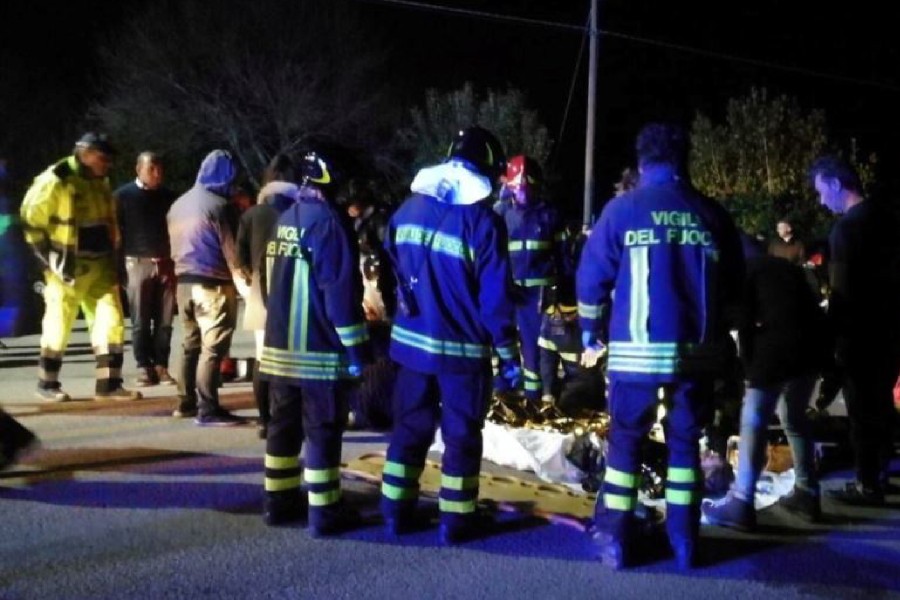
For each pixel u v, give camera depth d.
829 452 7.27
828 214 20.45
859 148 23.00
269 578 4.98
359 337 5.35
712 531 5.82
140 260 9.66
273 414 5.64
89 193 8.73
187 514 5.88
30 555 5.21
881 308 6.20
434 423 5.55
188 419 8.27
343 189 5.48
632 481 5.21
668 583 5.04
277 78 33.94
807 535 5.79
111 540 5.45
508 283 5.29
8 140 31.81
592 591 4.91
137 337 9.74
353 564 5.18
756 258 5.77
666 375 5.00
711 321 5.07
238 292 8.06
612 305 5.24
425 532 5.65
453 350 5.31
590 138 19.50
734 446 6.66
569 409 7.87
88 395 9.26
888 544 5.68
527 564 5.23
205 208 7.82
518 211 8.23
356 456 7.24
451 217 5.28
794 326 5.66
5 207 7.14
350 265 5.31
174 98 33.91
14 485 6.37
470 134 5.40
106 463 6.89
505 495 6.25
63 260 8.55
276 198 7.15
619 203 5.14
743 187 22.02
